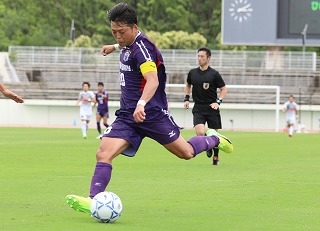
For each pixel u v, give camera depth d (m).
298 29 111.94
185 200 26.86
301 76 132.75
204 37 194.50
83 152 53.25
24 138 74.00
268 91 130.00
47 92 129.88
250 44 114.12
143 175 36.56
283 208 25.08
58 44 196.62
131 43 22.31
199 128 42.25
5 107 127.88
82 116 75.75
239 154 53.53
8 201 25.86
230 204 25.94
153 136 22.84
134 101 22.45
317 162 46.38
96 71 136.00
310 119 124.62
